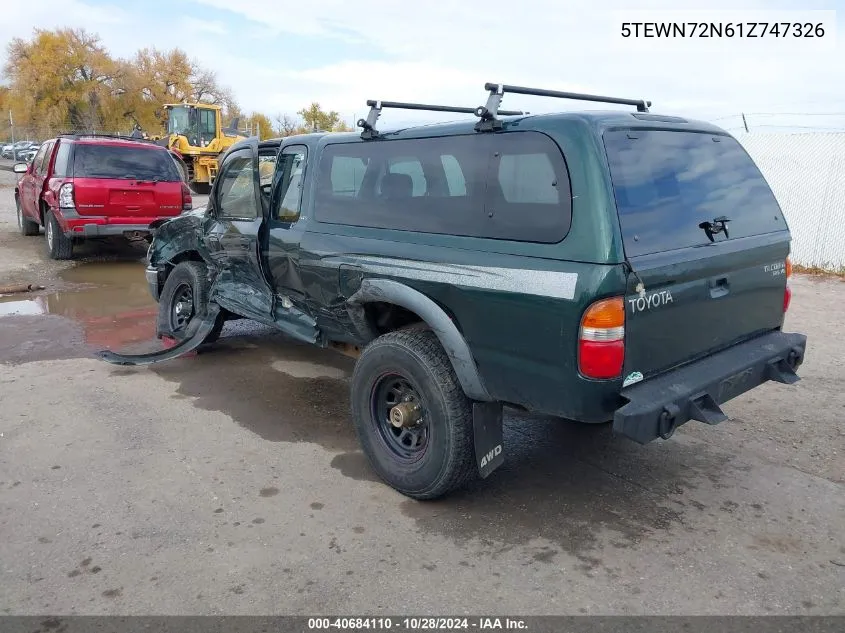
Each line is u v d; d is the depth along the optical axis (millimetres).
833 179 10633
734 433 4648
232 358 6191
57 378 5570
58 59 53625
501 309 3166
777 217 4004
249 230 4980
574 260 2926
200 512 3564
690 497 3783
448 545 3297
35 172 11945
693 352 3369
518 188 3219
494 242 3268
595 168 2943
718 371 3340
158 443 4383
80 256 11445
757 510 3646
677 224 3229
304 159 4609
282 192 4797
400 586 2982
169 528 3406
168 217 10867
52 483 3832
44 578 3012
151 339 6785
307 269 4375
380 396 3867
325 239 4238
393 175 3910
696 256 3227
